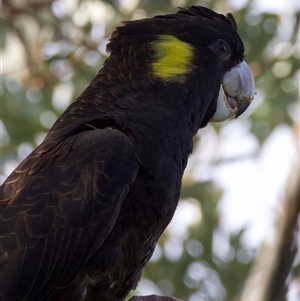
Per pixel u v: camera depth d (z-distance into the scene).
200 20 10.76
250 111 17.73
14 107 16.91
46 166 9.22
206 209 17.17
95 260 9.09
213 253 17.27
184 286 17.19
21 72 17.05
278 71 17.77
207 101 10.47
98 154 9.12
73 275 9.06
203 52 10.52
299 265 14.65
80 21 16.81
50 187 9.07
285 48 17.73
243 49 11.02
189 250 17.30
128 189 9.12
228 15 11.38
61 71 17.05
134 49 10.25
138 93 9.93
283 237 13.08
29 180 9.19
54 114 17.08
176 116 9.91
